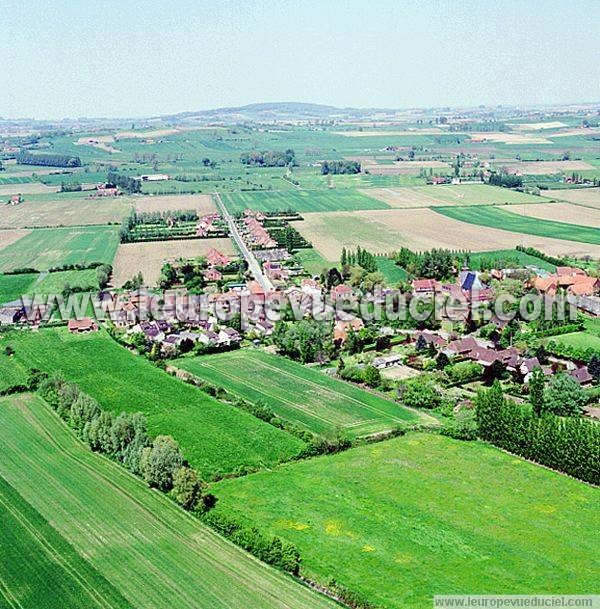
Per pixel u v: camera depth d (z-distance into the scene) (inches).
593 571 4372.5
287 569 4416.8
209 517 4943.4
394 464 5851.4
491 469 5733.3
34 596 4180.6
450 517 5014.8
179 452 5526.6
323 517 5039.4
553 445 5703.7
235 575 4347.9
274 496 5359.3
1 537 4808.1
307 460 5994.1
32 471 5792.3
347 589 4190.5
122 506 5196.9
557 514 5039.4
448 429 6427.2
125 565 4458.7
